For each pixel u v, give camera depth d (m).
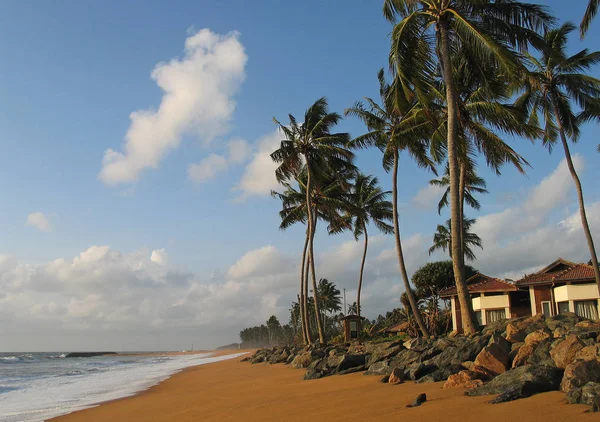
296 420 10.59
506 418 7.72
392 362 16.59
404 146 29.22
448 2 19.84
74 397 23.95
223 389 21.08
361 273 53.31
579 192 28.75
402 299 55.84
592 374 8.62
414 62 20.61
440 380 12.55
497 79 23.27
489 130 25.75
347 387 14.64
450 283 54.41
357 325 45.69
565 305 35.44
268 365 36.06
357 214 44.28
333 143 38.91
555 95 30.83
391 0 20.64
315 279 39.16
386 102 29.95
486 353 11.90
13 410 19.84
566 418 7.20
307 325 44.81
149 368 52.12
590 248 27.95
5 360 99.62
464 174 26.05
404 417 8.95
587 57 30.25
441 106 26.70
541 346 11.22
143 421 14.15
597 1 20.47
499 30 19.84
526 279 37.44
